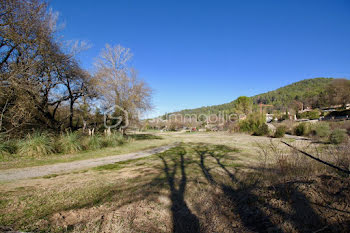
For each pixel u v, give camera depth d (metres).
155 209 3.21
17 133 9.98
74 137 10.23
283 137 17.70
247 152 9.71
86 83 14.16
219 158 8.12
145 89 17.70
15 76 8.98
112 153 9.95
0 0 8.33
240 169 5.88
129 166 6.86
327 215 2.47
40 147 8.52
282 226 2.42
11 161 7.15
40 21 10.06
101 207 3.28
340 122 17.55
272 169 4.71
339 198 2.78
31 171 5.97
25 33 9.57
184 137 22.77
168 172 5.80
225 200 3.50
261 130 21.19
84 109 15.60
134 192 4.01
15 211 3.09
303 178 3.77
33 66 9.80
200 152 10.16
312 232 2.23
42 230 2.54
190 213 3.09
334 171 3.94
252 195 3.49
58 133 12.58
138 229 2.62
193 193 3.93
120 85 16.73
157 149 11.70
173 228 2.67
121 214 3.03
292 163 4.38
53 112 13.59
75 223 2.73
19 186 4.43
